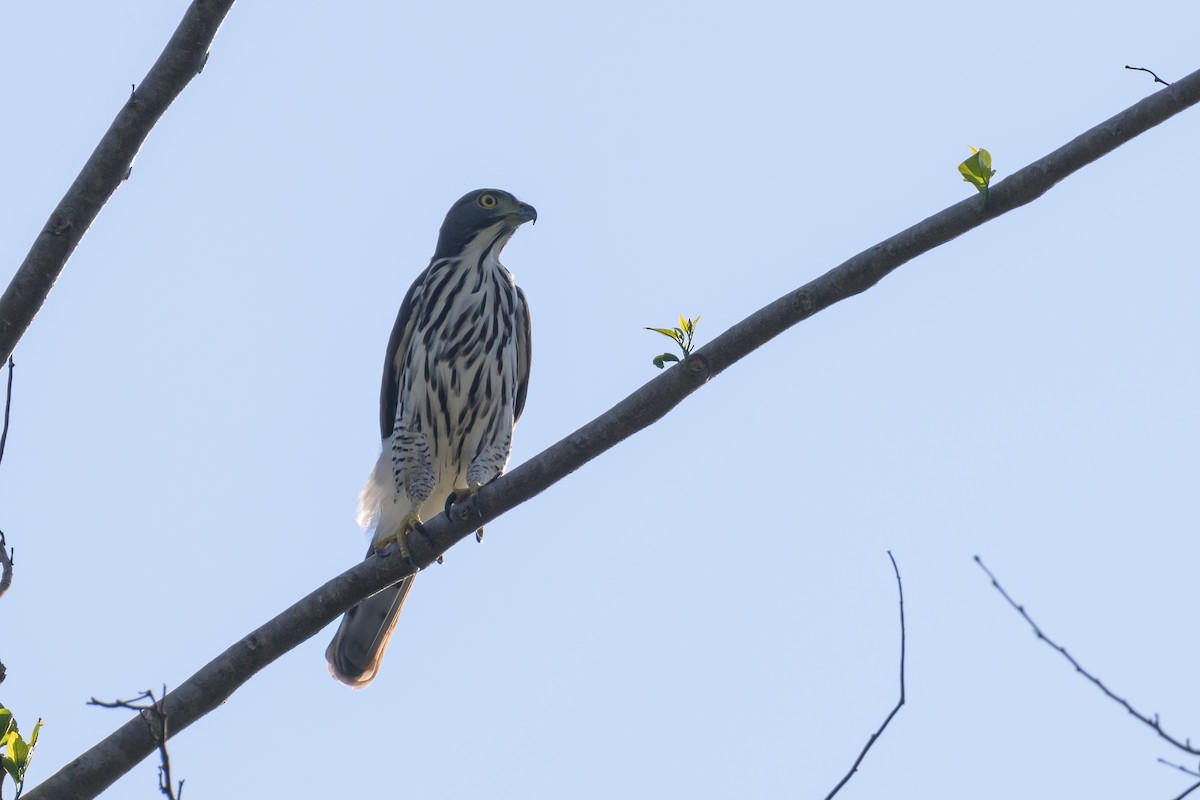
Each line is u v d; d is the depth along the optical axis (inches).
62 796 412.5
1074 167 421.1
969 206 427.8
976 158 425.7
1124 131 415.2
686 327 447.2
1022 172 425.4
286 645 452.4
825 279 437.7
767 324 440.1
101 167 412.2
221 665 443.2
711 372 443.8
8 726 378.9
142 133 413.4
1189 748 339.9
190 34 408.8
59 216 411.2
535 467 461.1
